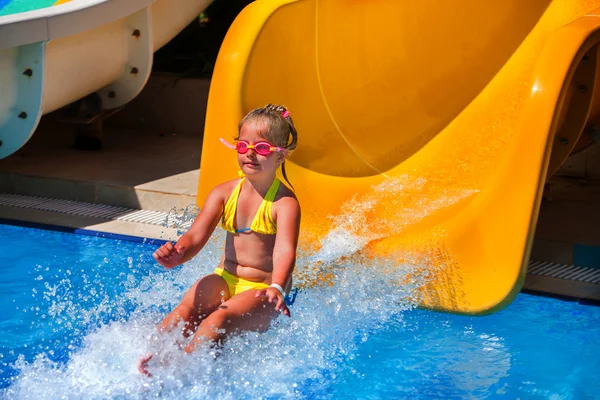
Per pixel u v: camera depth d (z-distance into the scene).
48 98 4.96
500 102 4.25
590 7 4.12
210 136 3.87
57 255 4.18
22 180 5.18
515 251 3.20
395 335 3.29
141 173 5.26
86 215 4.80
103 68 5.31
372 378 2.94
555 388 2.88
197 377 2.70
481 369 3.04
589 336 3.34
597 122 4.46
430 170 4.21
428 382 2.93
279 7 3.95
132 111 6.56
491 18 4.26
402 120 4.41
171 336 2.79
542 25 4.30
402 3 4.20
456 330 3.39
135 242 4.40
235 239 3.02
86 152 5.80
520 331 3.39
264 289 2.72
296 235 2.91
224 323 2.75
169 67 6.88
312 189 4.06
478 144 4.18
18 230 4.61
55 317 3.36
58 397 2.64
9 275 3.88
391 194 4.12
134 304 3.48
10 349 3.06
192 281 3.64
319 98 4.22
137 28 5.39
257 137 2.92
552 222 4.40
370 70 4.28
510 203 3.23
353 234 3.81
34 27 4.64
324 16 4.12
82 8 4.82
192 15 6.11
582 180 5.18
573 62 3.29
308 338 3.15
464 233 3.39
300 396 2.77
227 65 3.86
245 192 3.02
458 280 3.37
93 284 3.74
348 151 4.32
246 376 2.79
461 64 4.37
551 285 3.84
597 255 4.02
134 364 2.79
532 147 3.20
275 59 4.00
